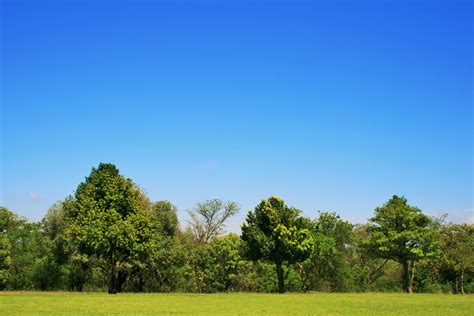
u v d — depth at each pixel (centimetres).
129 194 6962
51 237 8544
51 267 8431
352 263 10269
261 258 7975
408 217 8012
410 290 8219
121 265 7388
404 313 3875
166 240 8481
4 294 6238
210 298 5797
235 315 3578
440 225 9644
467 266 8831
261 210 7950
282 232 7656
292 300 5494
